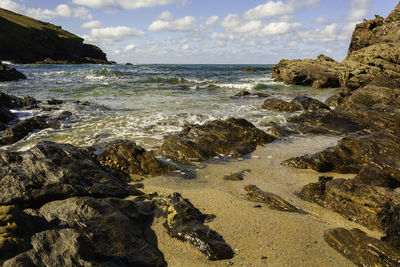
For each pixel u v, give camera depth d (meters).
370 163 7.32
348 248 4.47
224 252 4.37
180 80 32.69
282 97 22.19
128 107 16.42
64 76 35.66
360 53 27.73
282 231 4.99
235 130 10.45
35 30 86.88
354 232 4.78
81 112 14.73
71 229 4.12
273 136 10.79
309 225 5.21
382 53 25.05
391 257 4.14
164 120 13.20
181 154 8.72
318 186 6.34
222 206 5.80
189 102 18.69
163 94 22.28
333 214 5.68
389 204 5.11
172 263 4.21
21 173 5.62
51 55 88.81
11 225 3.96
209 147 9.29
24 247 3.71
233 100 20.06
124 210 5.05
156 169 7.55
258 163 8.40
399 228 4.61
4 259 3.49
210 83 31.72
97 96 20.52
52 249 3.75
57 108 15.20
